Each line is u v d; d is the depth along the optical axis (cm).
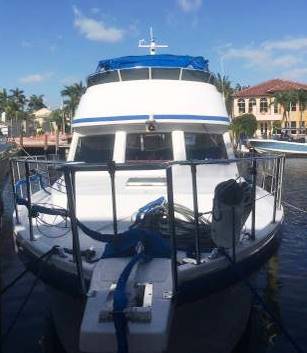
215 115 777
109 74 801
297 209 1634
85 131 782
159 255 484
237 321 591
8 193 1809
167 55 796
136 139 760
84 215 637
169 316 415
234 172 754
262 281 884
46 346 642
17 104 7881
